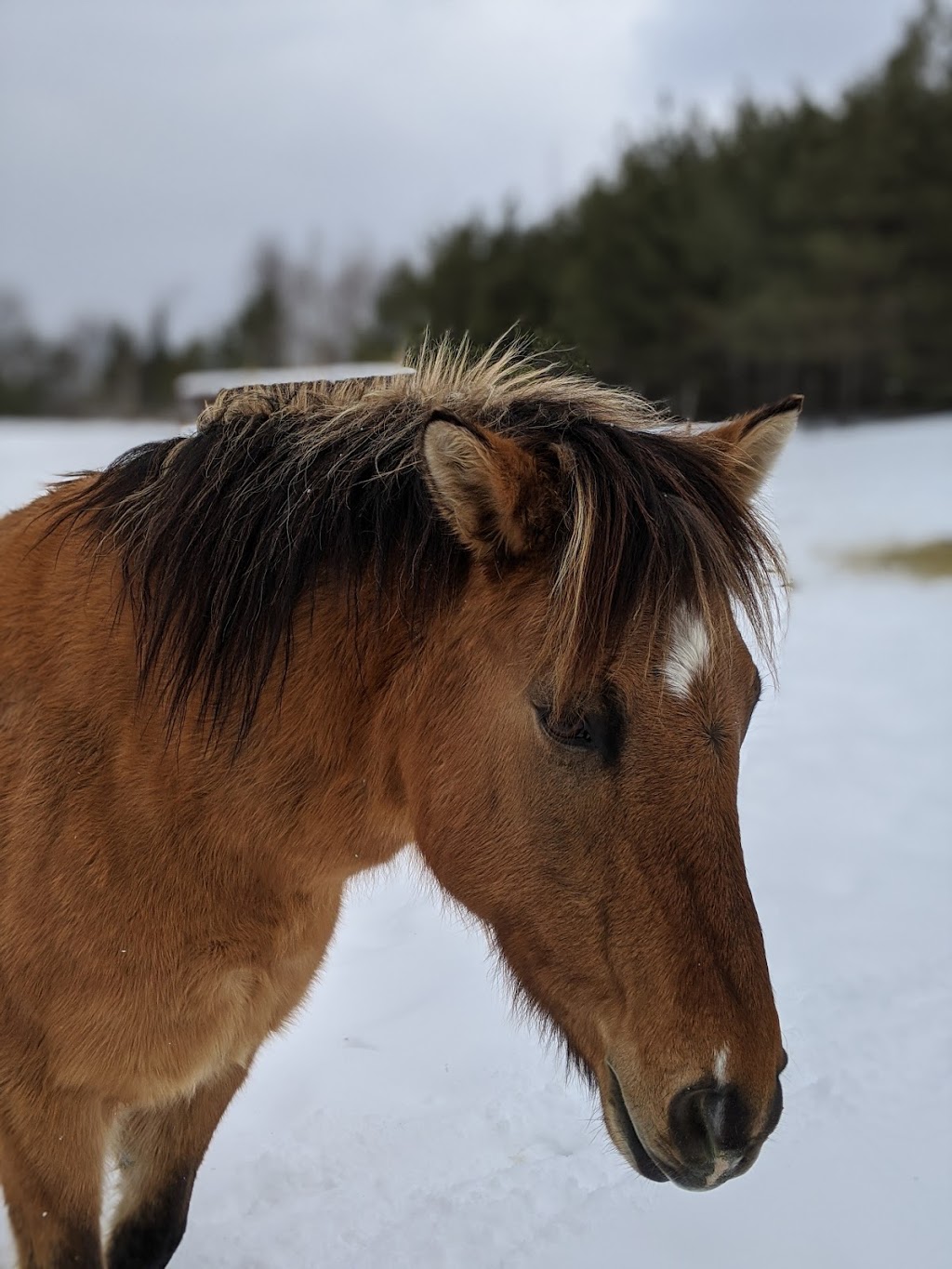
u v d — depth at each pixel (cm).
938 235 2788
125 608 247
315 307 5225
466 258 2895
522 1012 237
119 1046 238
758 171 3028
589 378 263
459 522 209
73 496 271
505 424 232
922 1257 267
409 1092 364
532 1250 276
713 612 194
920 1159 300
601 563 194
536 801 203
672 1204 290
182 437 261
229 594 236
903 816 557
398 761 232
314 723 236
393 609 229
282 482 241
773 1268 266
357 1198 312
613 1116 203
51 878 235
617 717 193
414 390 246
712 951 188
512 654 208
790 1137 313
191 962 240
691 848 190
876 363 3000
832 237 2797
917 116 2875
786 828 548
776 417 237
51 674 248
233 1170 328
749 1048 187
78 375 6275
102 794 238
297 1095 365
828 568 1235
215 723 236
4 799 244
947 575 1175
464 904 223
